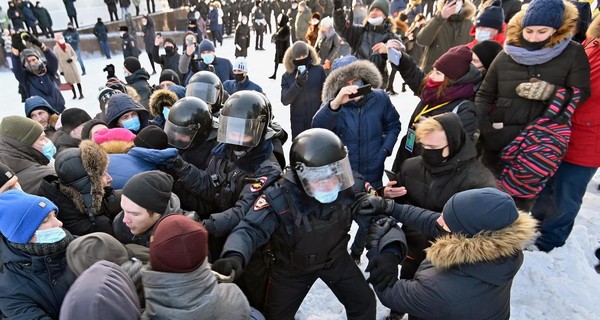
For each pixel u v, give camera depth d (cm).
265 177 193
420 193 202
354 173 219
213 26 1572
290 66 434
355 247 284
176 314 109
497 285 147
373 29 489
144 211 168
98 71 1159
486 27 319
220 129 209
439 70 230
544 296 246
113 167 212
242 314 129
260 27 1436
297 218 171
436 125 181
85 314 96
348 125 268
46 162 241
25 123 229
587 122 250
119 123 298
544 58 224
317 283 276
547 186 287
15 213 139
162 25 1755
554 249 286
